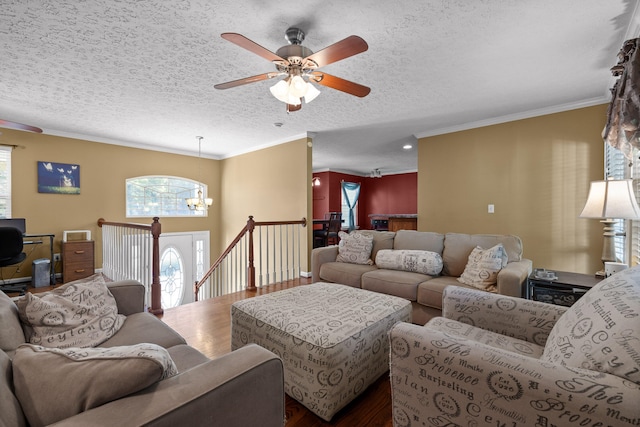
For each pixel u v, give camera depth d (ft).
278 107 11.85
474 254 8.79
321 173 29.40
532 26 6.69
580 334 3.36
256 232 18.76
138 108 11.94
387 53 7.83
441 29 6.82
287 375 5.48
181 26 6.69
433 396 3.39
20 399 2.47
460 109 12.10
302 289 8.00
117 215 17.28
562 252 11.59
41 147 14.98
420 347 3.46
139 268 11.96
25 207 14.58
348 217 30.40
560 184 11.63
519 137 12.58
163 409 2.33
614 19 6.43
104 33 6.92
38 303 4.76
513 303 5.24
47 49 7.59
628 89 5.58
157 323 5.50
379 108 11.96
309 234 15.94
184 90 10.17
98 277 5.91
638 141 5.69
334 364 4.92
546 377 2.73
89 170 16.37
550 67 8.58
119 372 2.43
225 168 21.34
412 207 29.25
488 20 6.49
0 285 13.91
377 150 20.30
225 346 7.70
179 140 17.28
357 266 10.95
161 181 19.25
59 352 2.70
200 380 2.69
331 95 10.61
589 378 2.64
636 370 2.52
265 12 6.24
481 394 3.04
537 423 2.73
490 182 13.34
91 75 9.05
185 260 19.92
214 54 7.88
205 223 21.01
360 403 5.55
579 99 11.02
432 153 15.21
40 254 14.99
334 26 6.73
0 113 12.51
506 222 12.90
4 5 5.90
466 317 5.62
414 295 8.70
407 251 10.13
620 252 9.28
